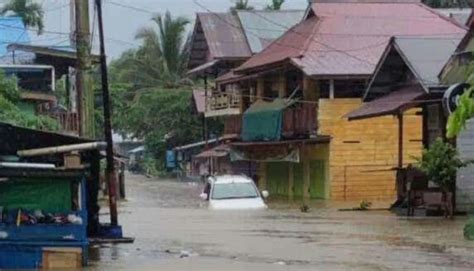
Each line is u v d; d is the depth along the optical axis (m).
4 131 18.02
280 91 53.47
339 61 46.78
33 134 18.20
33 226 16.27
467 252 19.12
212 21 66.50
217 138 73.88
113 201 21.92
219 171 71.44
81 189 16.52
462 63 29.38
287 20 66.44
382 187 45.88
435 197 30.05
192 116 85.88
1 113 32.44
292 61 47.22
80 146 17.70
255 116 54.84
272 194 57.12
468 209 31.14
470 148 31.78
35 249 16.22
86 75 26.34
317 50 47.69
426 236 22.88
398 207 32.91
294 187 52.94
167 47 88.88
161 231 25.05
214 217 30.34
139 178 88.88
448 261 17.53
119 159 47.12
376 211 33.84
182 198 48.69
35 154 17.59
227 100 62.94
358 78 45.97
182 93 86.62
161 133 88.25
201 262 17.53
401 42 33.84
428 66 32.41
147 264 17.19
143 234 24.11
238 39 64.81
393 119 45.84
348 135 45.97
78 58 26.31
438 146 29.34
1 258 16.14
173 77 88.44
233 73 58.94
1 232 16.17
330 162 45.91
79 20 26.08
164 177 89.38
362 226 26.34
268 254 18.95
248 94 60.50
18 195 16.27
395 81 36.78
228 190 35.06
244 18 66.38
